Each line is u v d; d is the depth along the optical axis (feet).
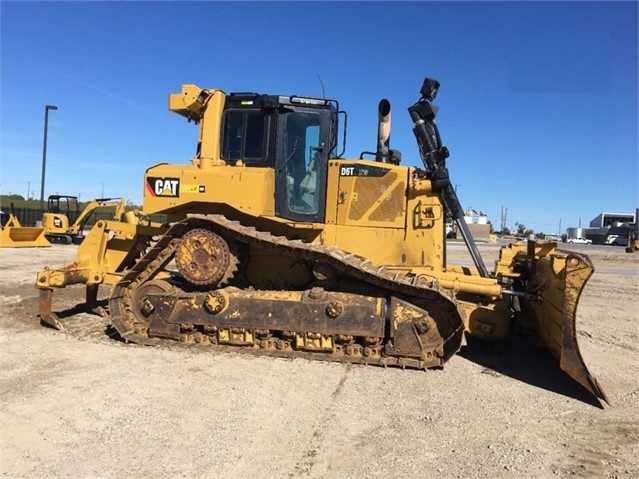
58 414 15.80
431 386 19.22
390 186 24.04
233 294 22.63
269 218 23.17
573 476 12.96
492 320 22.68
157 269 23.88
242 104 24.21
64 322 27.89
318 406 16.90
